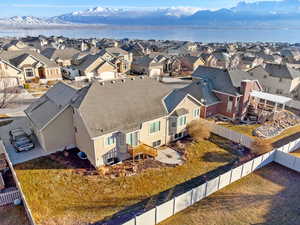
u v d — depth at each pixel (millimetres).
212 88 36094
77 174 20172
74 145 25047
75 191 18078
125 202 17094
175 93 27672
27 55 54312
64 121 23594
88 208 16422
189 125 27359
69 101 23406
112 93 23844
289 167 21938
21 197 16672
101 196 17625
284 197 17906
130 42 166875
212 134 29016
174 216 15797
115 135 21547
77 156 23219
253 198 17750
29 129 29188
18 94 44469
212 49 129500
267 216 15984
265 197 17891
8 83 49281
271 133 29625
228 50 117812
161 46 142250
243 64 80062
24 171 20406
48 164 21594
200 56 84188
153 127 24375
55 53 71062
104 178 19734
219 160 23266
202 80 36812
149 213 14383
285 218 15812
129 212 16141
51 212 15914
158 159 23000
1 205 16516
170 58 78750
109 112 22078
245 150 25297
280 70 45406
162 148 25344
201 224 15172
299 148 25859
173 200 15445
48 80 56062
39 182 19000
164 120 25109
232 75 36031
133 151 21656
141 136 23453
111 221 15266
